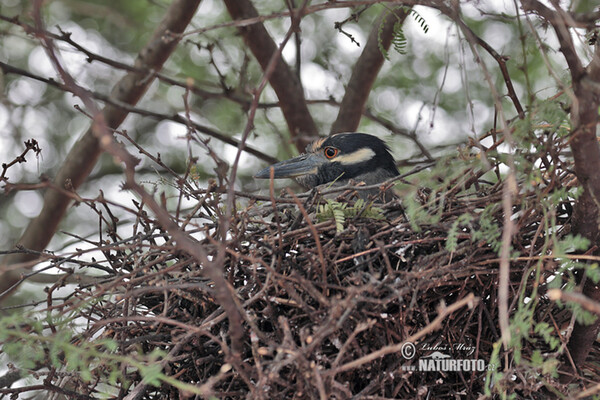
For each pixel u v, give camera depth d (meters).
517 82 11.38
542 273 6.09
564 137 5.76
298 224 6.68
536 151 5.80
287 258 6.29
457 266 5.92
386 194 8.90
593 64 5.35
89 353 5.19
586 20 5.65
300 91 11.20
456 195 6.43
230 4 10.41
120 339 6.46
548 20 5.81
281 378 5.57
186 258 6.55
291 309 6.13
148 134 13.28
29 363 5.50
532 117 5.69
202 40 12.20
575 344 6.54
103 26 13.12
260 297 5.97
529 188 5.87
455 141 12.34
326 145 9.74
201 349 6.27
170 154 12.91
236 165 5.18
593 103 5.34
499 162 6.41
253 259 5.63
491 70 11.47
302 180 9.71
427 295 6.19
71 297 7.23
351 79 11.02
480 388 6.30
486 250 6.19
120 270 6.75
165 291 6.29
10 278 10.24
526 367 5.69
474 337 6.38
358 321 5.66
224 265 6.54
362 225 6.48
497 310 6.35
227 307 4.71
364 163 9.57
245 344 6.06
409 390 6.18
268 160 10.98
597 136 6.01
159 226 6.89
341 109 11.14
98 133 4.23
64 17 13.05
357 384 6.10
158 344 6.55
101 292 6.02
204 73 12.82
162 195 5.42
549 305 6.33
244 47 11.11
